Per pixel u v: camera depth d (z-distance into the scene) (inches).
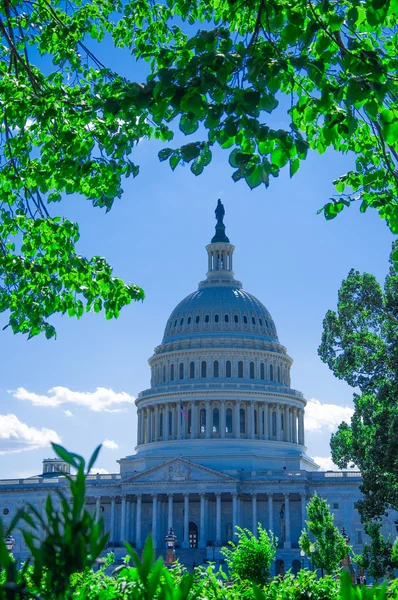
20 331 1402.6
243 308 7504.9
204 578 736.3
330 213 1036.5
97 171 1195.3
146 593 303.9
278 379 7381.9
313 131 1063.6
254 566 1418.6
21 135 1250.6
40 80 1221.7
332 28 749.3
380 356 2987.2
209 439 6781.5
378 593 319.3
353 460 3282.5
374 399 3006.9
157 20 1376.7
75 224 1338.6
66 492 6392.7
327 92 760.3
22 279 1363.2
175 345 7386.8
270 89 732.7
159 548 6048.2
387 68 839.7
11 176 1294.3
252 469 6619.1
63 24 1282.0
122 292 1386.6
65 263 1348.4
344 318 3063.5
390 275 3075.8
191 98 722.2
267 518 6279.5
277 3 780.0
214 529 6274.6
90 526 289.7
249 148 787.4
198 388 6948.8
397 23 965.8
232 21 1069.1
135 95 761.0
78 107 1203.9
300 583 847.1
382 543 3624.5
